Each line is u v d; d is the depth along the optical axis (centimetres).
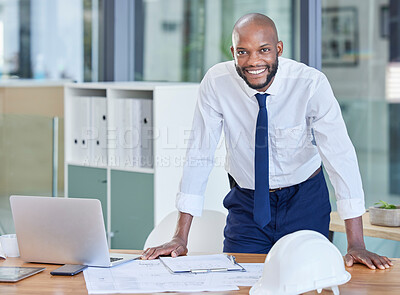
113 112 437
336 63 419
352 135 424
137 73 501
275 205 291
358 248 249
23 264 249
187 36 473
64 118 462
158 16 485
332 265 205
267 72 258
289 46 423
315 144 292
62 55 525
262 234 292
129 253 264
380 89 412
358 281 219
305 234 208
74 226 239
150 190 415
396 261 244
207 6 461
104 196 441
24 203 243
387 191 417
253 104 282
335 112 274
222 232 307
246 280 223
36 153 510
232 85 283
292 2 420
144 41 494
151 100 417
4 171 517
